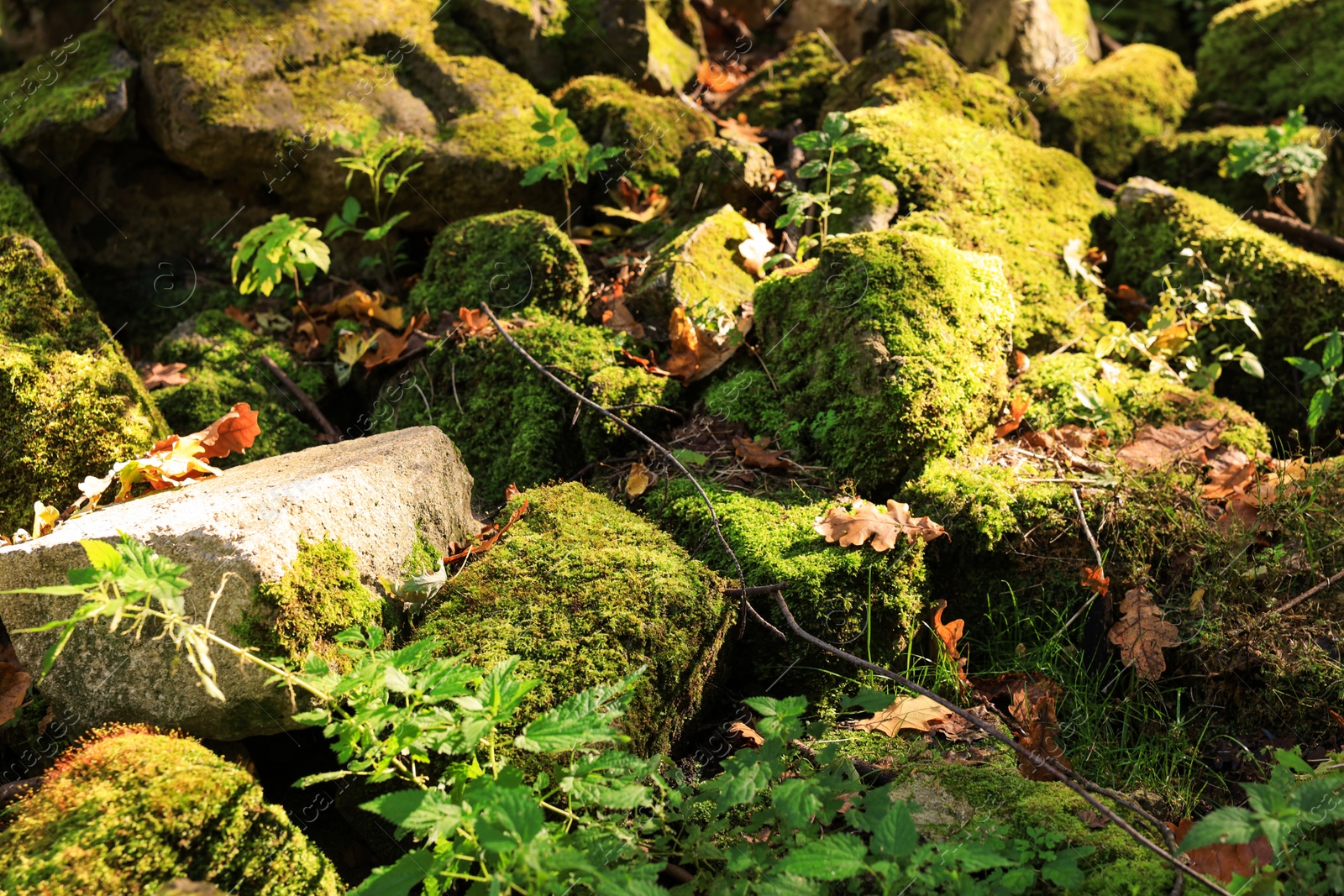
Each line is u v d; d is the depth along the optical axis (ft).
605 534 9.56
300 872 7.14
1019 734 8.67
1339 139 15.98
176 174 14.07
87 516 8.86
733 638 9.19
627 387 11.29
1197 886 6.88
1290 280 12.62
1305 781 7.60
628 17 15.64
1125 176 16.07
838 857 6.28
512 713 6.72
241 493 8.23
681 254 12.10
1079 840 7.30
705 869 7.32
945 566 10.09
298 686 7.53
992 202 13.47
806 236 12.82
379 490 8.78
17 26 17.12
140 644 7.66
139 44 13.76
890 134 13.71
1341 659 9.04
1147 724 9.14
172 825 6.75
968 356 10.72
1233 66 17.20
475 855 6.50
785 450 10.78
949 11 16.42
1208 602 9.50
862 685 9.02
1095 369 11.69
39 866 6.41
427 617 8.78
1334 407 12.25
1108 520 9.89
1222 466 10.66
